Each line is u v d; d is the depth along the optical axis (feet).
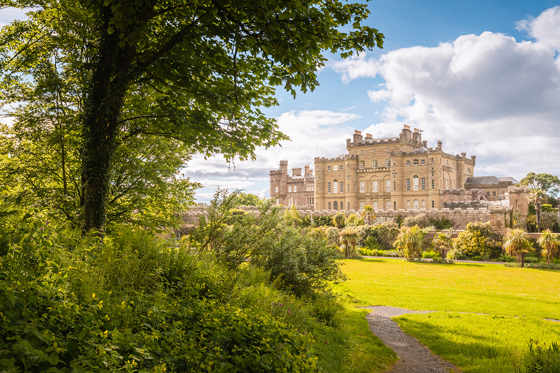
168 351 14.15
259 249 46.47
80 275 15.23
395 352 36.81
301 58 26.45
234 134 34.01
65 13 34.06
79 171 38.11
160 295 17.85
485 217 226.79
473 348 37.45
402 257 196.03
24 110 38.11
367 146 335.47
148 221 45.47
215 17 24.62
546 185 360.28
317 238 59.16
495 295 87.30
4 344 9.79
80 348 11.11
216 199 44.45
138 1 21.62
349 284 101.40
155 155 45.34
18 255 12.88
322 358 26.53
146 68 28.86
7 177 37.83
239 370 15.03
